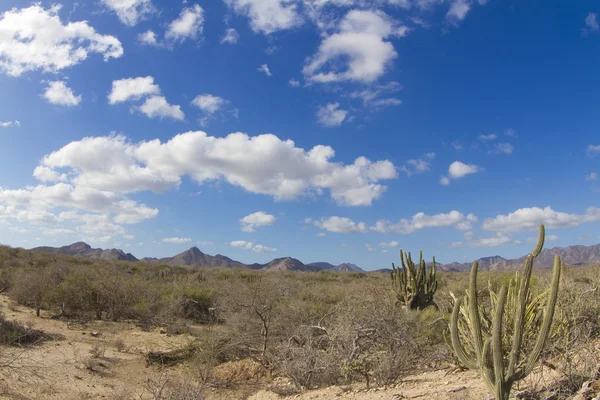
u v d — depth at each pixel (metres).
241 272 37.03
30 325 12.98
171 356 11.70
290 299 15.00
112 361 11.01
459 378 6.88
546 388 5.15
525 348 4.93
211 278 29.98
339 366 8.72
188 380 9.65
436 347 9.05
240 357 11.59
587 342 5.48
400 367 7.73
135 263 40.22
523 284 4.22
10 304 16.48
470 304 4.52
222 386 9.91
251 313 12.41
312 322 11.29
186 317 16.91
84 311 16.86
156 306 16.91
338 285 24.89
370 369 8.28
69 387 8.76
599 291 6.91
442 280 21.45
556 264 4.21
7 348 10.48
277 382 9.77
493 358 4.23
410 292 12.06
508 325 4.90
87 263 35.66
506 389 4.21
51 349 11.30
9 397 7.62
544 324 4.19
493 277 13.13
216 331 11.84
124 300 16.86
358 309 10.06
